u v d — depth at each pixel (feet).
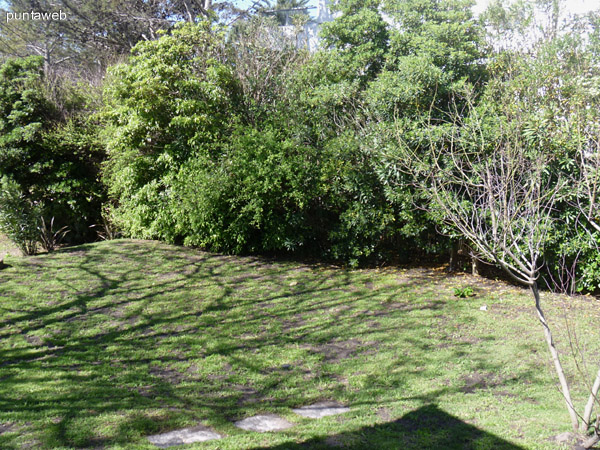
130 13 70.59
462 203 23.17
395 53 35.68
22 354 17.85
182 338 19.61
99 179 41.27
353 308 23.20
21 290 25.02
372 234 28.86
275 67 38.32
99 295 24.72
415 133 25.66
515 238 13.47
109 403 13.87
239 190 30.94
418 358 17.49
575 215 23.06
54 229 39.93
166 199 34.45
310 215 32.07
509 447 11.42
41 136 39.75
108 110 37.60
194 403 14.24
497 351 17.95
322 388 15.42
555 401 14.07
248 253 33.81
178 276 28.14
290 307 23.47
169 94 34.50
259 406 14.14
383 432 12.41
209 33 37.27
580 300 23.93
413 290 25.75
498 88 26.03
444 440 11.90
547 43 26.45
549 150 21.43
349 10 38.86
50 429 12.14
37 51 92.53
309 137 31.53
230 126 33.63
